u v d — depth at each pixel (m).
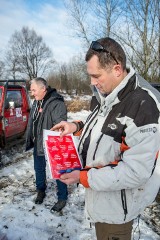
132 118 1.41
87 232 3.26
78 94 30.25
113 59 1.39
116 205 1.54
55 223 3.44
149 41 9.95
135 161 1.35
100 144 1.53
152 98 1.43
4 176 5.01
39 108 3.60
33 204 3.88
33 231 3.26
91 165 1.57
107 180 1.38
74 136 1.80
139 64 10.46
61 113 3.46
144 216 3.51
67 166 1.60
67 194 3.80
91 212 1.65
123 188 1.40
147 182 1.52
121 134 1.46
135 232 3.16
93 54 1.41
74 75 34.38
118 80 1.46
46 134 1.71
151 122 1.36
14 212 3.66
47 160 1.60
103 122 1.54
